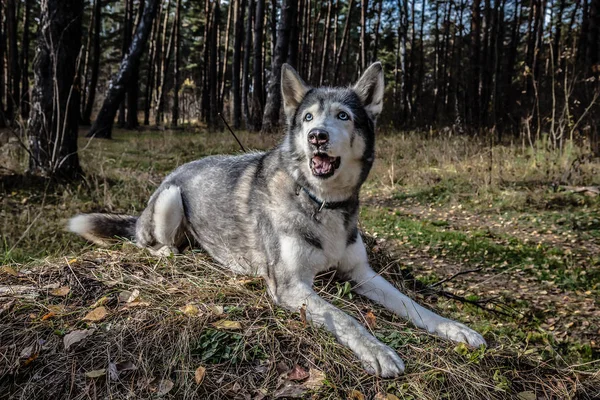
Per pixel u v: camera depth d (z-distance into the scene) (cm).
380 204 262
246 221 107
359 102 105
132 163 316
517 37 838
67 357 79
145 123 842
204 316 87
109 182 235
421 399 76
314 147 92
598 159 311
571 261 168
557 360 99
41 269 103
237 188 110
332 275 105
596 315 132
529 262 169
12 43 638
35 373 77
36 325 84
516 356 91
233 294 97
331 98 101
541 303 140
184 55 1488
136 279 99
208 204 115
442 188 281
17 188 207
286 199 99
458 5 818
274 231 99
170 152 388
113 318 87
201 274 106
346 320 87
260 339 83
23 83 640
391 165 321
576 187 256
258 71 604
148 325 85
